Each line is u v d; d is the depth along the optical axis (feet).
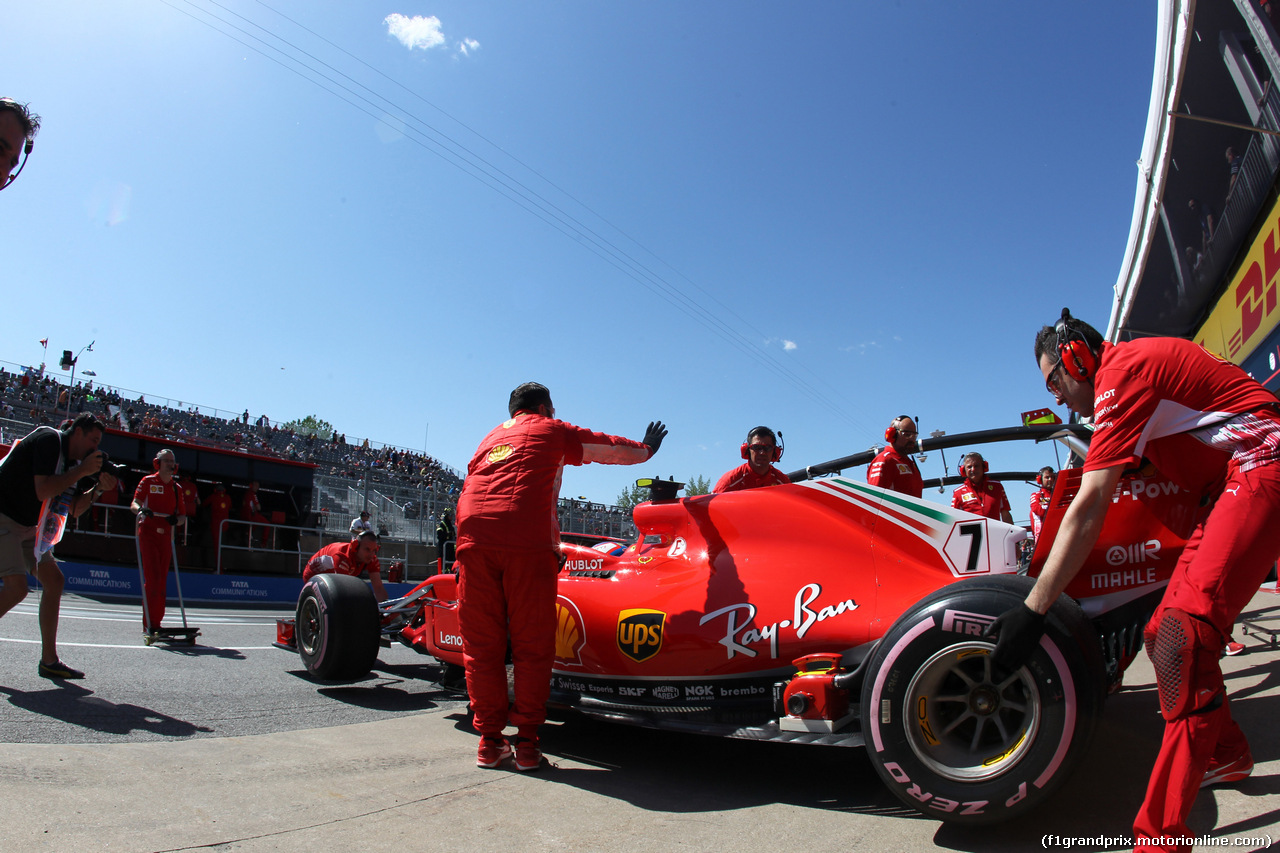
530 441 9.25
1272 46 20.66
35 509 11.91
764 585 8.63
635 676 9.37
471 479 9.33
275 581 41.60
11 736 8.90
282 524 44.24
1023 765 5.85
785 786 8.04
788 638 8.18
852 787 7.90
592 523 60.85
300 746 9.47
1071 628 5.90
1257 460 5.36
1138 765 7.40
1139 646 6.72
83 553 35.81
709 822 6.88
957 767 6.13
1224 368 5.66
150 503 17.85
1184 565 5.53
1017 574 6.84
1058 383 6.77
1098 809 6.45
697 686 8.82
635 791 7.93
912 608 6.55
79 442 12.23
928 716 6.34
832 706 7.11
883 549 8.14
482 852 6.15
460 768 8.80
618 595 9.83
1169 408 5.64
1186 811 5.08
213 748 9.10
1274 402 5.50
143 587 17.70
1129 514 6.61
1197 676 5.12
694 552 9.59
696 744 10.22
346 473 74.28
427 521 55.83
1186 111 24.43
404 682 15.21
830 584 8.23
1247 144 23.17
